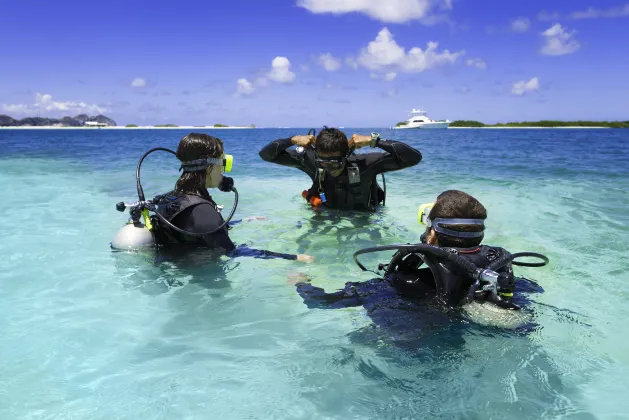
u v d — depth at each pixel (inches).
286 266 130.0
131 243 133.0
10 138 1526.8
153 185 293.6
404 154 186.1
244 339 85.8
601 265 132.4
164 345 83.7
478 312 87.1
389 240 160.2
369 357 78.2
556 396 67.0
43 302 102.3
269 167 413.1
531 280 117.8
